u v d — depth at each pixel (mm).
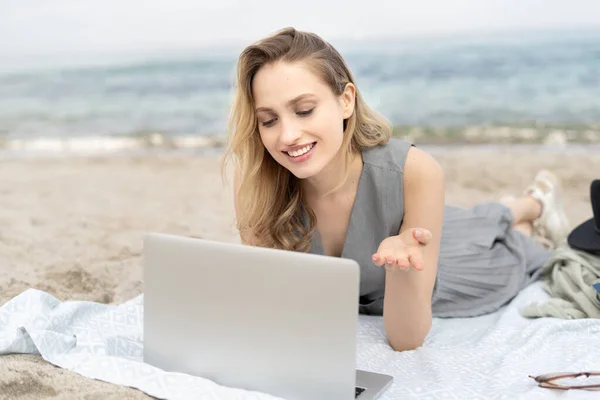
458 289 2338
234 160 2162
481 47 6996
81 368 1674
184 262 1588
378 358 1939
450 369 1821
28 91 7230
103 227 3611
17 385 1612
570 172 4379
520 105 6051
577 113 5789
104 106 6852
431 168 2059
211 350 1598
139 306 2141
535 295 2357
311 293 1454
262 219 2115
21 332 1809
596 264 2299
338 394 1473
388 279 1940
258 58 1803
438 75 6719
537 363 1816
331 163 2025
